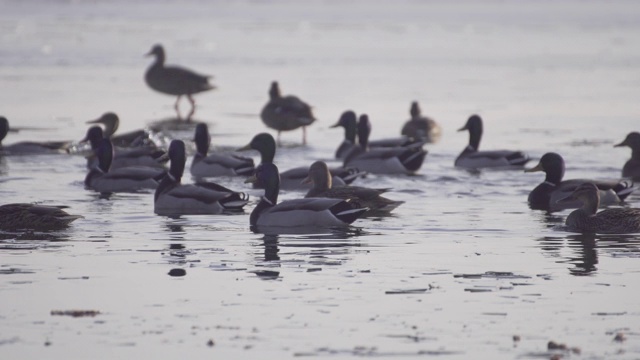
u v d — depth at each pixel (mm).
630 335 13828
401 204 24359
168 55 67312
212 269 17438
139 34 80188
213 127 40594
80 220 22109
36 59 63031
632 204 24750
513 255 18625
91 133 31672
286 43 76125
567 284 16422
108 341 13617
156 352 13203
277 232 20812
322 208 21250
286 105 36938
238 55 67938
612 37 83062
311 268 17531
